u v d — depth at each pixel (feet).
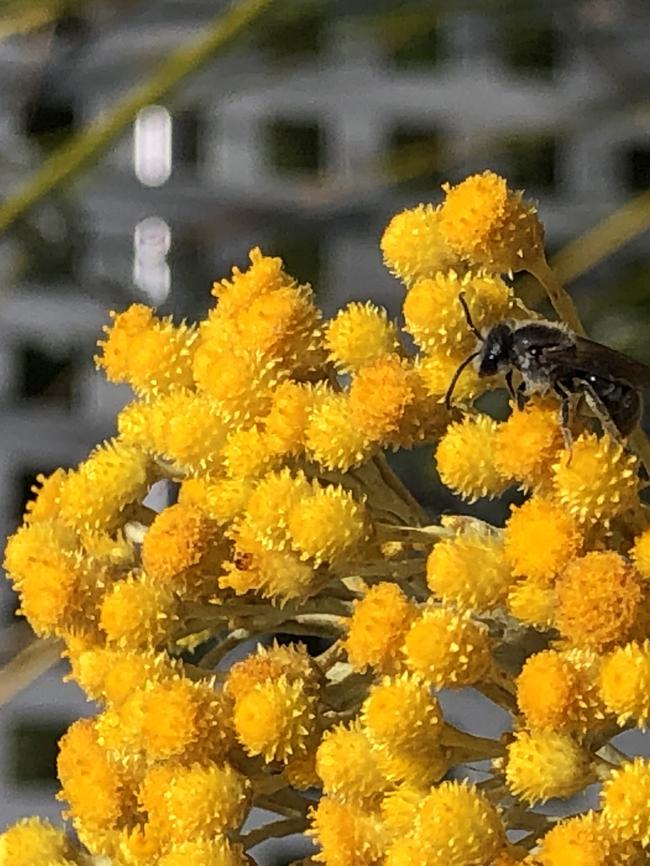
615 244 0.58
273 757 0.34
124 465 0.36
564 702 0.32
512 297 0.35
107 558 0.36
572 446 0.32
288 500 0.34
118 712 0.34
